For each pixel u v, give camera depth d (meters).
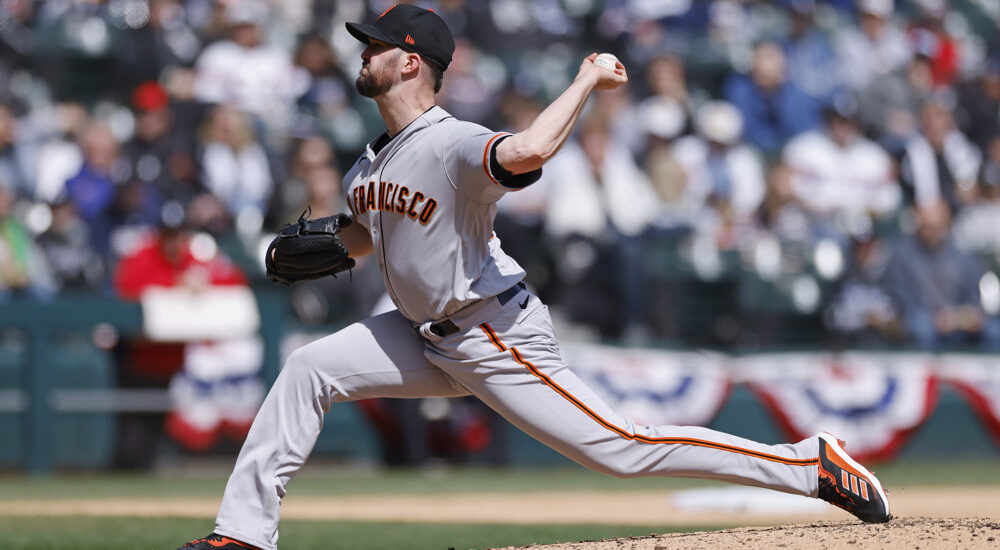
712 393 38.19
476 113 43.22
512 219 40.47
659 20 50.25
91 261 37.22
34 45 43.84
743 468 13.90
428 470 36.34
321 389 13.52
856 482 14.20
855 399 39.50
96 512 23.67
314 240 14.02
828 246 43.91
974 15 58.66
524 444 37.75
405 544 18.67
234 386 34.34
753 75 47.66
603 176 41.22
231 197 39.34
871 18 53.16
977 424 41.19
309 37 45.00
